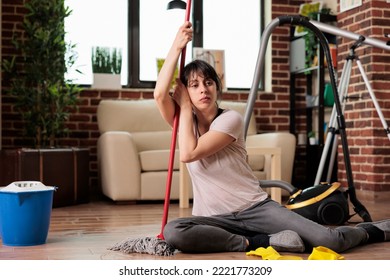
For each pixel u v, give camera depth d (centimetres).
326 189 316
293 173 559
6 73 492
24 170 400
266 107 566
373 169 454
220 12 576
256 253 216
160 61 552
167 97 229
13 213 245
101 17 542
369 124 459
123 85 546
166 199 238
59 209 405
